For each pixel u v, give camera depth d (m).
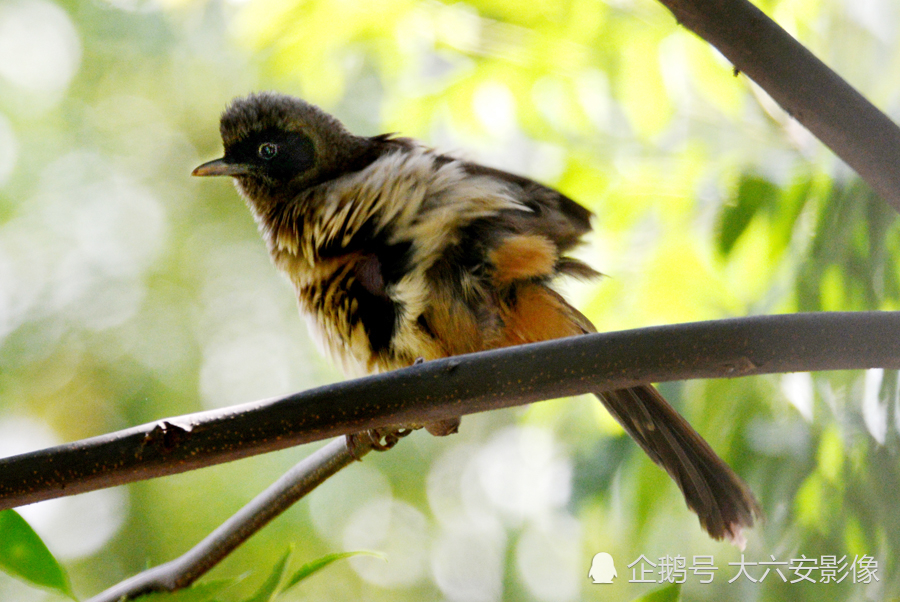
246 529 5.86
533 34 9.12
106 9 14.38
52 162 14.41
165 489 13.38
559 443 9.72
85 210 14.45
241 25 9.40
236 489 13.19
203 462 4.32
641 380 4.28
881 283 7.20
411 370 4.40
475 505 14.93
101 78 14.69
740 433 8.30
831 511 7.84
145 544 13.13
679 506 9.38
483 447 15.19
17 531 4.18
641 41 8.63
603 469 9.16
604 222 9.05
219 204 15.19
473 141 9.59
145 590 5.66
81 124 14.64
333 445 5.97
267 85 13.80
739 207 7.90
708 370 4.21
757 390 8.34
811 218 7.81
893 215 7.16
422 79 9.67
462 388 4.34
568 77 9.22
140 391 13.98
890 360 4.09
